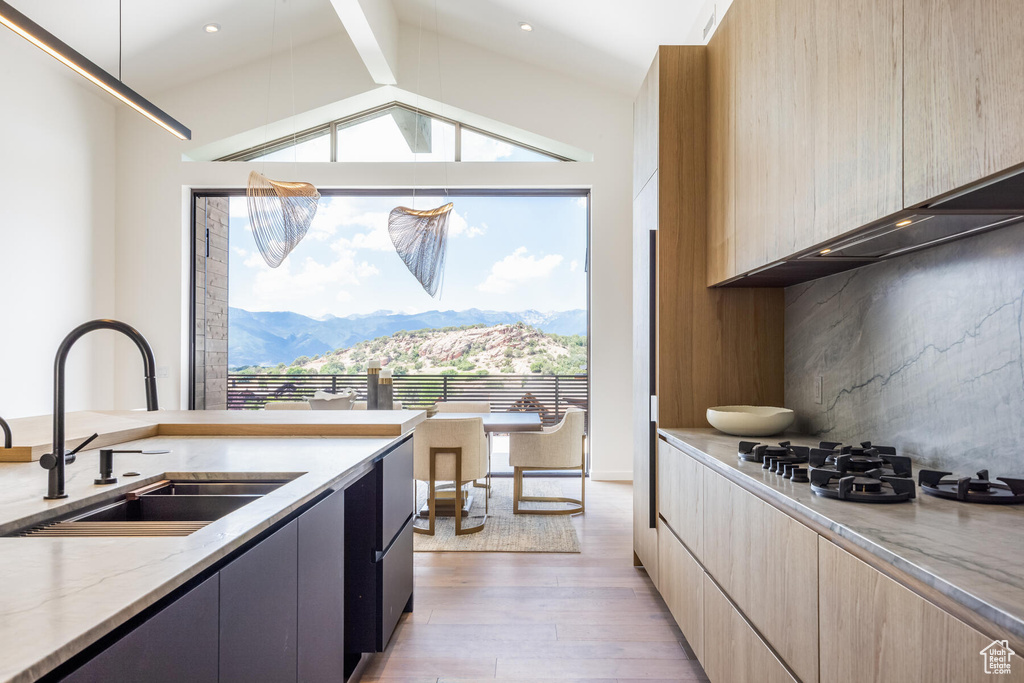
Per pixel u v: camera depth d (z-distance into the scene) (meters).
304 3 5.16
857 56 1.48
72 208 5.20
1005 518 1.21
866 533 1.10
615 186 5.80
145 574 0.88
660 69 2.90
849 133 1.52
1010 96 0.96
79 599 0.79
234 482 1.73
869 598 1.07
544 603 2.90
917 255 1.84
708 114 2.87
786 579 1.42
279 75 5.82
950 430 1.69
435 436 4.00
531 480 5.79
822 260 2.01
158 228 5.77
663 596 2.74
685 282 2.89
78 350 5.29
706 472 2.08
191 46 5.27
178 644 0.93
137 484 1.61
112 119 5.71
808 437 2.54
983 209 1.28
